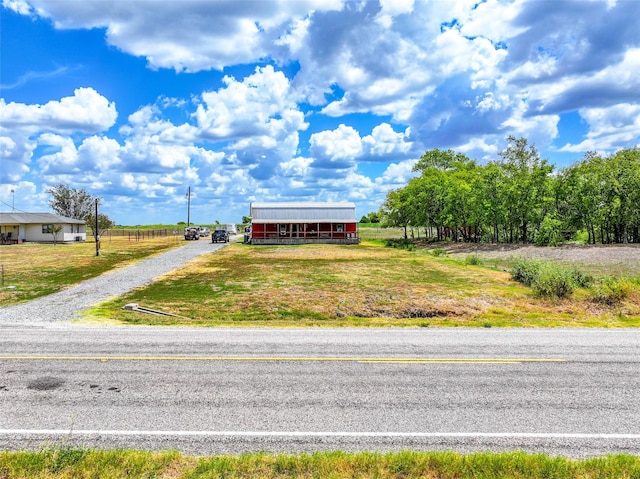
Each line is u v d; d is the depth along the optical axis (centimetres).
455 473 442
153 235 7800
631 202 4147
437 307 1680
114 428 555
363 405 632
